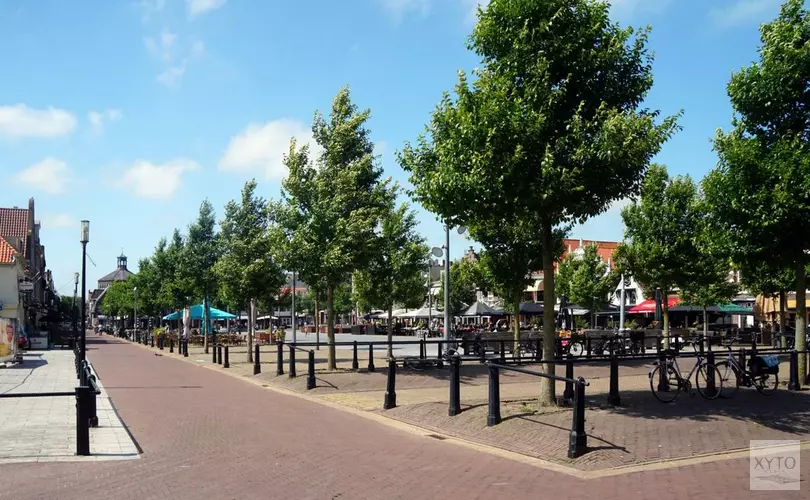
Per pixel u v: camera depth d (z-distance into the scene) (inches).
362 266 758.5
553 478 284.8
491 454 337.7
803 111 512.4
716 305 1336.1
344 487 271.0
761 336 1179.9
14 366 986.1
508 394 556.1
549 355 438.9
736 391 490.0
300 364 913.5
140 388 665.6
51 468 305.4
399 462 318.7
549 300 441.1
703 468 300.7
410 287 975.0
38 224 2874.0
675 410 422.6
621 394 493.4
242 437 387.2
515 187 399.9
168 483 277.6
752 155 501.4
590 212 427.2
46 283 3078.2
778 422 397.7
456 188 413.4
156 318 2861.7
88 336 3230.8
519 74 425.7
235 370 879.7
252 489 268.1
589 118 419.5
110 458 327.3
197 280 1307.8
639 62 428.8
